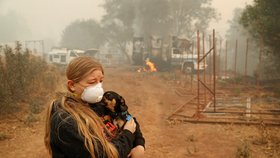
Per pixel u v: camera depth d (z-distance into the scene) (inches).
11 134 355.9
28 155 298.0
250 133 368.2
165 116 473.4
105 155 69.3
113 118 79.3
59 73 871.1
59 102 75.1
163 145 332.8
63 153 70.7
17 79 510.9
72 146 68.7
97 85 75.9
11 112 438.9
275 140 336.2
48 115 76.6
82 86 75.3
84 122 71.0
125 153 73.6
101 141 69.8
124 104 80.7
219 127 400.2
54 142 71.6
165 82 956.6
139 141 81.8
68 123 69.9
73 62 76.1
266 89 780.6
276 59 995.9
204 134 370.9
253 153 301.6
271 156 292.8
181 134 374.0
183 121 432.1
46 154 300.0
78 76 74.7
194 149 315.9
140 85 864.3
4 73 482.6
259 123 402.9
